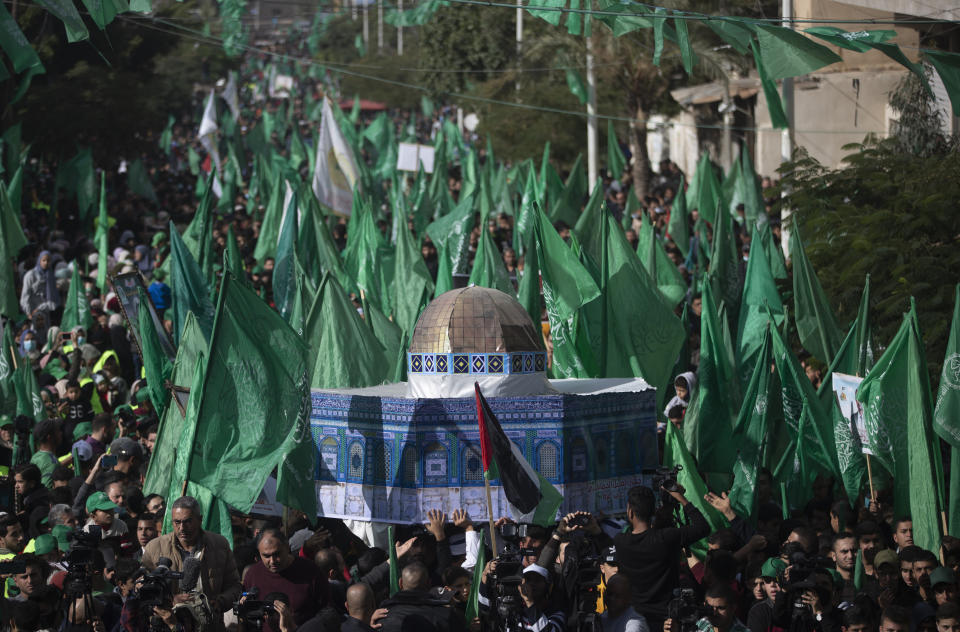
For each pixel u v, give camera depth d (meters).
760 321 14.25
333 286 12.98
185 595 8.45
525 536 8.85
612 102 45.84
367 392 12.06
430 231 23.16
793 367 12.23
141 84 49.41
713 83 44.12
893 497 12.34
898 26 27.44
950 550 10.09
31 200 39.41
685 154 53.31
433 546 10.13
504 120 47.50
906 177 17.31
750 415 11.84
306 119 91.00
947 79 10.24
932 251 15.99
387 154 42.72
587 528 9.54
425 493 10.81
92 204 32.59
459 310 11.31
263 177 34.72
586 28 10.79
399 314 18.36
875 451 11.50
